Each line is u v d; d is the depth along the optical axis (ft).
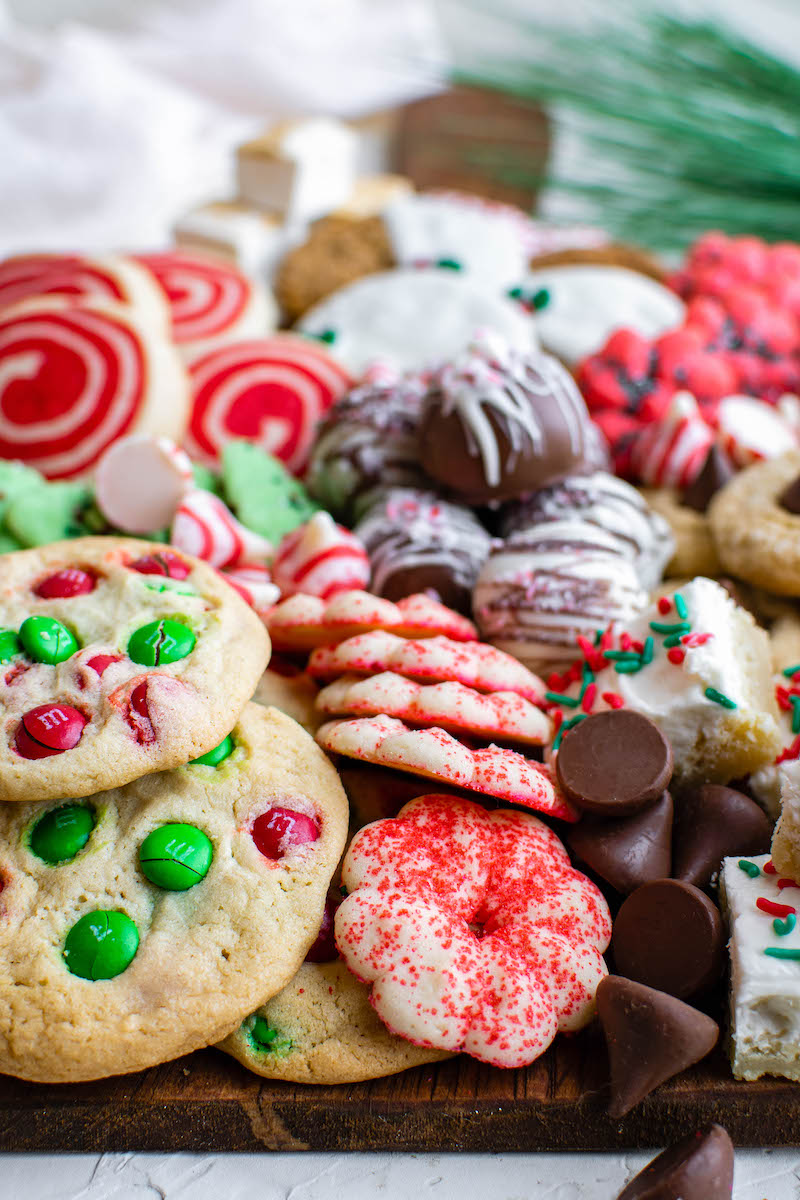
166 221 2.29
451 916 1.11
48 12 2.47
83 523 1.41
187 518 1.33
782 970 1.05
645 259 1.94
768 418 1.59
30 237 2.23
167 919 1.09
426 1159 1.08
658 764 1.15
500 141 2.44
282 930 1.09
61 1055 1.05
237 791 1.14
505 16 2.25
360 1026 1.09
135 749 1.10
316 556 1.33
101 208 2.24
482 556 1.36
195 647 1.16
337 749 1.14
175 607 1.19
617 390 1.58
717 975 1.09
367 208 2.06
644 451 1.51
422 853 1.13
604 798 1.14
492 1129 1.07
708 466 1.47
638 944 1.10
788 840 1.10
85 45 2.27
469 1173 1.07
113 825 1.12
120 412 1.54
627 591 1.29
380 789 1.21
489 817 1.18
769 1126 1.06
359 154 2.56
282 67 2.45
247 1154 1.08
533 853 1.15
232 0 2.40
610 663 1.24
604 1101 1.06
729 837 1.16
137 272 1.71
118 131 2.20
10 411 1.56
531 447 1.34
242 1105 1.07
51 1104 1.06
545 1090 1.07
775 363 1.70
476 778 1.12
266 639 1.20
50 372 1.56
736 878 1.12
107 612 1.19
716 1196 1.01
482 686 1.20
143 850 1.10
